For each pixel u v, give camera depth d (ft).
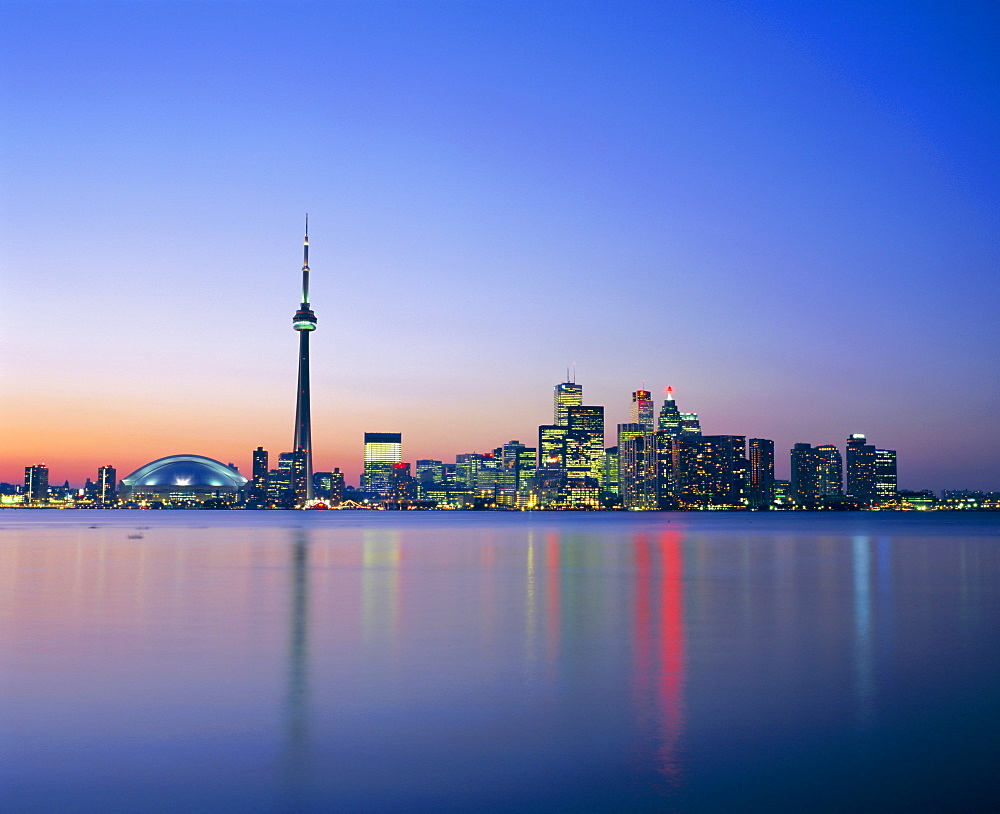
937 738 65.36
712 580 215.51
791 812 50.75
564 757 60.70
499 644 110.01
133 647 107.55
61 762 59.41
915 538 551.59
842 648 107.04
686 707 75.15
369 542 476.54
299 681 85.97
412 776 56.70
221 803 51.90
